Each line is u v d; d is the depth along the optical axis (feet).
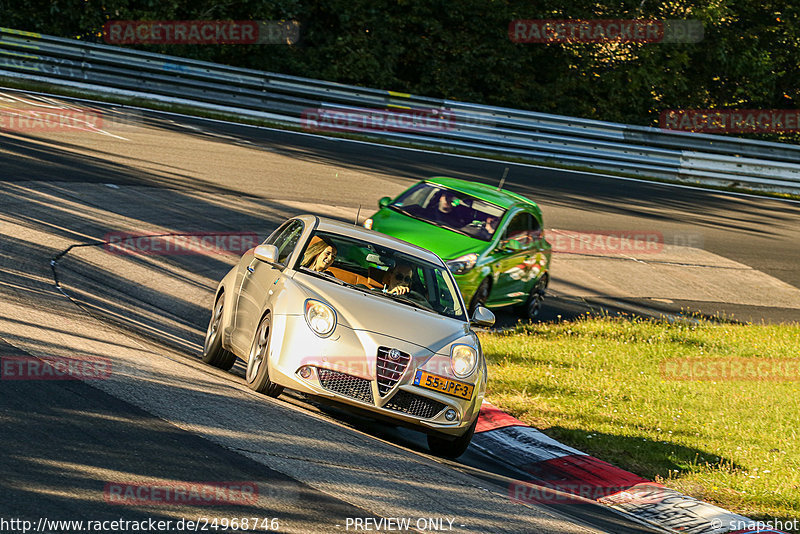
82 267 134.72
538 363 143.13
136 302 127.54
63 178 188.44
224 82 326.44
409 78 432.66
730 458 109.50
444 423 88.17
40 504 52.65
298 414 86.89
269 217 204.23
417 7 417.69
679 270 240.94
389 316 90.43
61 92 293.43
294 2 386.32
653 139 372.17
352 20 411.13
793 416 131.23
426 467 81.71
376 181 261.65
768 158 388.57
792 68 474.90
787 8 472.85
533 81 434.30
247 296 100.17
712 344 173.68
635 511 91.97
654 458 105.91
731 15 457.68
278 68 395.96
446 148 342.23
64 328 96.27
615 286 218.59
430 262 105.29
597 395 130.11
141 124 272.92
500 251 162.50
